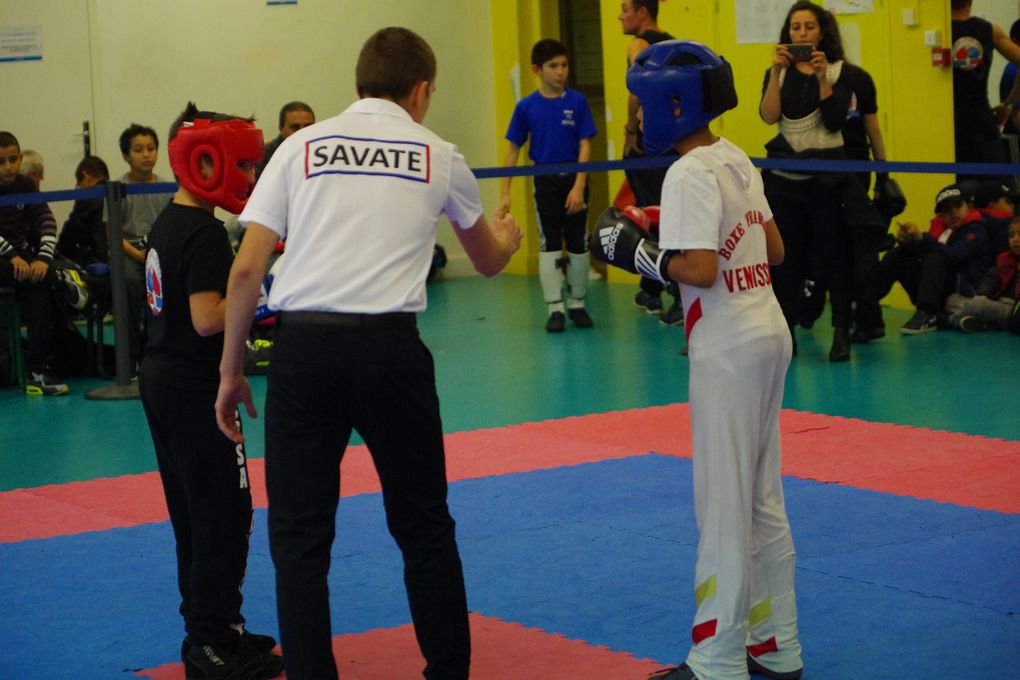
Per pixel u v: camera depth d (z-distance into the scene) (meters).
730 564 3.37
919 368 8.11
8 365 8.93
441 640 3.24
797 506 5.30
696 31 11.26
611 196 12.70
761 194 3.50
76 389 8.73
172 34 12.67
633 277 12.87
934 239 9.38
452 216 3.34
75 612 4.32
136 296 9.07
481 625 4.07
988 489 5.46
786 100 8.01
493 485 5.81
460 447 6.56
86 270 9.09
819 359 8.53
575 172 9.22
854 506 5.27
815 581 4.38
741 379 3.35
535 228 14.04
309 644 3.09
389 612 4.23
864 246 8.27
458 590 3.25
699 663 3.41
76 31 12.32
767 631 3.57
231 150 3.47
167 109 12.71
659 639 3.91
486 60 14.04
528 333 10.17
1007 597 4.18
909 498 5.36
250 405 3.47
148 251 3.59
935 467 5.84
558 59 9.79
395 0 13.55
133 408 7.97
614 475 5.92
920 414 6.90
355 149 3.18
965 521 5.02
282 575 3.11
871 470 5.82
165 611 4.31
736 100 3.42
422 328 10.65
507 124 13.99
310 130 3.23
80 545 5.11
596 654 3.80
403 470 3.19
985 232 9.28
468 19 13.91
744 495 3.38
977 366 8.09
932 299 9.28
